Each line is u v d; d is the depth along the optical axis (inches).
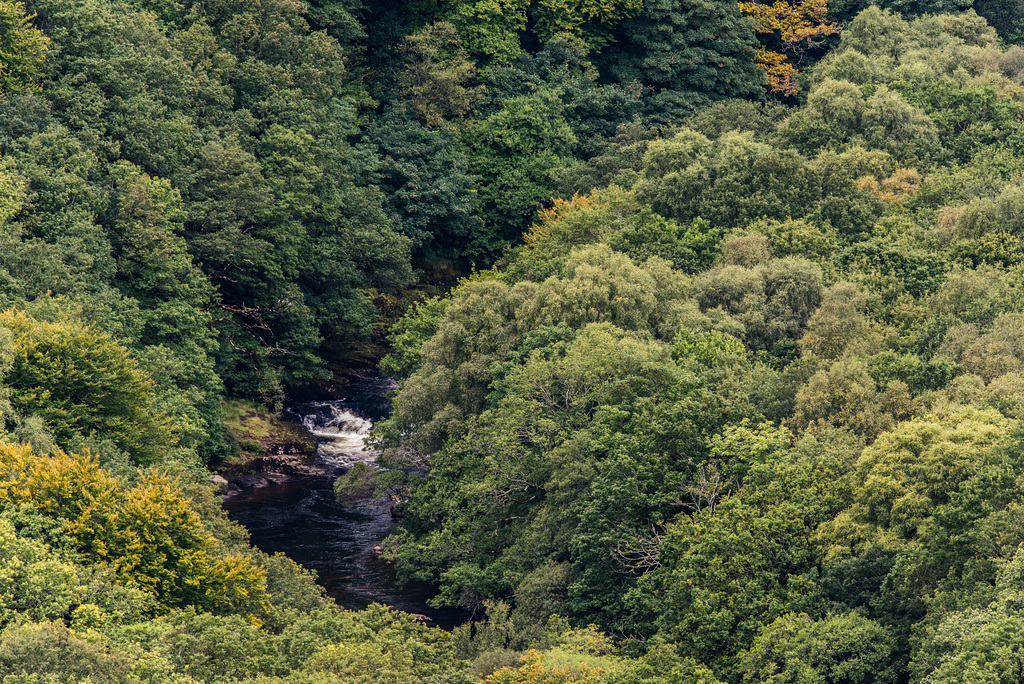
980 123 3435.0
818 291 2593.5
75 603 1531.7
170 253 2851.9
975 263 2738.7
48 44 2851.9
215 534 2010.3
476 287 2559.1
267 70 3523.6
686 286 2628.0
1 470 1673.2
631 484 1961.1
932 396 2092.8
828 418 2066.9
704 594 1740.9
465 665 1691.7
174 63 3176.7
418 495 2373.3
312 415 3250.5
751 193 3061.0
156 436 2209.6
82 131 2812.5
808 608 1700.3
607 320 2468.0
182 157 3083.2
